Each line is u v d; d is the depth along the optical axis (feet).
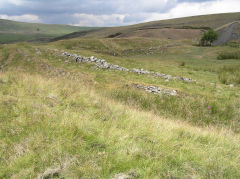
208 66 92.43
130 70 59.88
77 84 32.40
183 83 48.49
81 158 10.41
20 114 15.67
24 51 88.74
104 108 19.86
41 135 12.27
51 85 27.45
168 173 9.34
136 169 9.68
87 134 12.78
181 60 131.85
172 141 12.99
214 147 12.71
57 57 74.49
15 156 10.32
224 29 361.71
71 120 14.44
